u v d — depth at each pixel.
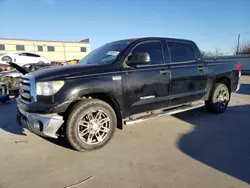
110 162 2.68
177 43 4.13
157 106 3.71
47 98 2.71
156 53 3.73
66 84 2.76
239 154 2.86
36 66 8.57
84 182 2.25
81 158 2.82
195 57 4.39
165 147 3.12
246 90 9.52
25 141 3.48
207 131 3.82
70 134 2.83
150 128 4.03
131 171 2.45
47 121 2.69
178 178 2.28
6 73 8.68
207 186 2.12
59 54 43.78
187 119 4.62
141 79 3.40
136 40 3.57
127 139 3.48
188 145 3.19
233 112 5.23
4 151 3.09
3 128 4.23
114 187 2.14
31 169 2.55
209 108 4.99
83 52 47.16
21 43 39.12
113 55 3.40
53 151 3.06
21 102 3.12
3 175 2.42
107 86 3.03
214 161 2.66
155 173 2.39
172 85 3.84
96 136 3.06
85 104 2.90
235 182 2.18
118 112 3.28
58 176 2.38
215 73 4.68
